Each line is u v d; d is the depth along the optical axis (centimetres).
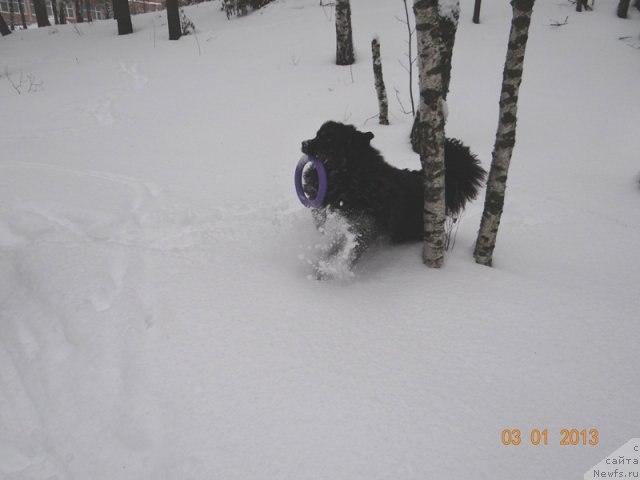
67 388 232
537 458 178
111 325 265
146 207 445
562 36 1135
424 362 229
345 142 345
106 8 2681
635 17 1244
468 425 192
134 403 213
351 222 351
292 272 334
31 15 4047
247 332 250
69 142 671
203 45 1245
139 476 183
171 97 895
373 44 689
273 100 862
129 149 649
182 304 276
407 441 184
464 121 754
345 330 255
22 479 191
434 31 265
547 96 842
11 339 276
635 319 267
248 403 204
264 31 1320
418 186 392
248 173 571
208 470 175
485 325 256
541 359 231
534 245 412
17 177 503
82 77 1030
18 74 1087
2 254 362
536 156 640
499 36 1125
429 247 323
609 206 504
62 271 320
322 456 178
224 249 361
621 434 189
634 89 857
